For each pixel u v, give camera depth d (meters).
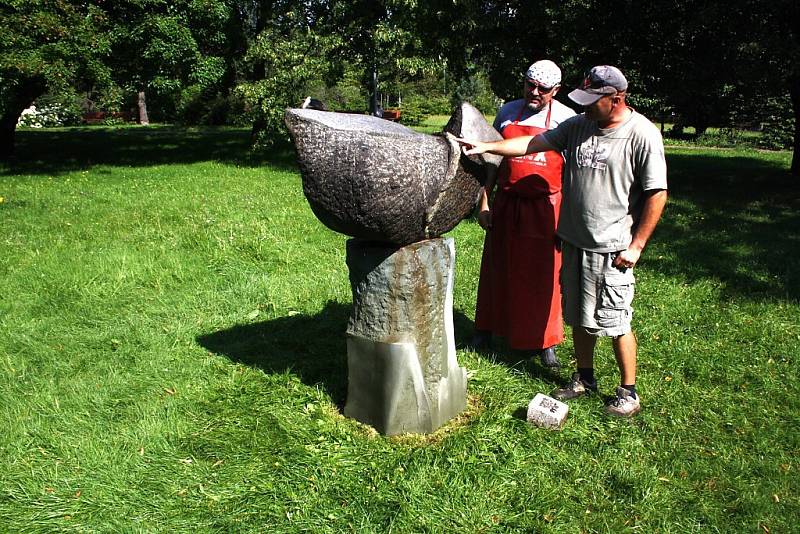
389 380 2.95
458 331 4.38
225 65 14.08
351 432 3.05
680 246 6.74
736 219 8.23
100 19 12.23
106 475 2.70
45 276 5.13
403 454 2.87
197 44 13.77
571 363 3.94
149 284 5.11
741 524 2.48
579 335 3.38
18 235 6.45
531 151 3.08
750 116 17.72
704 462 2.87
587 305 3.16
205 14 13.34
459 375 3.24
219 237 6.36
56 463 2.78
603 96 2.80
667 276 5.65
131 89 13.58
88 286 4.98
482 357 3.95
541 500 2.60
